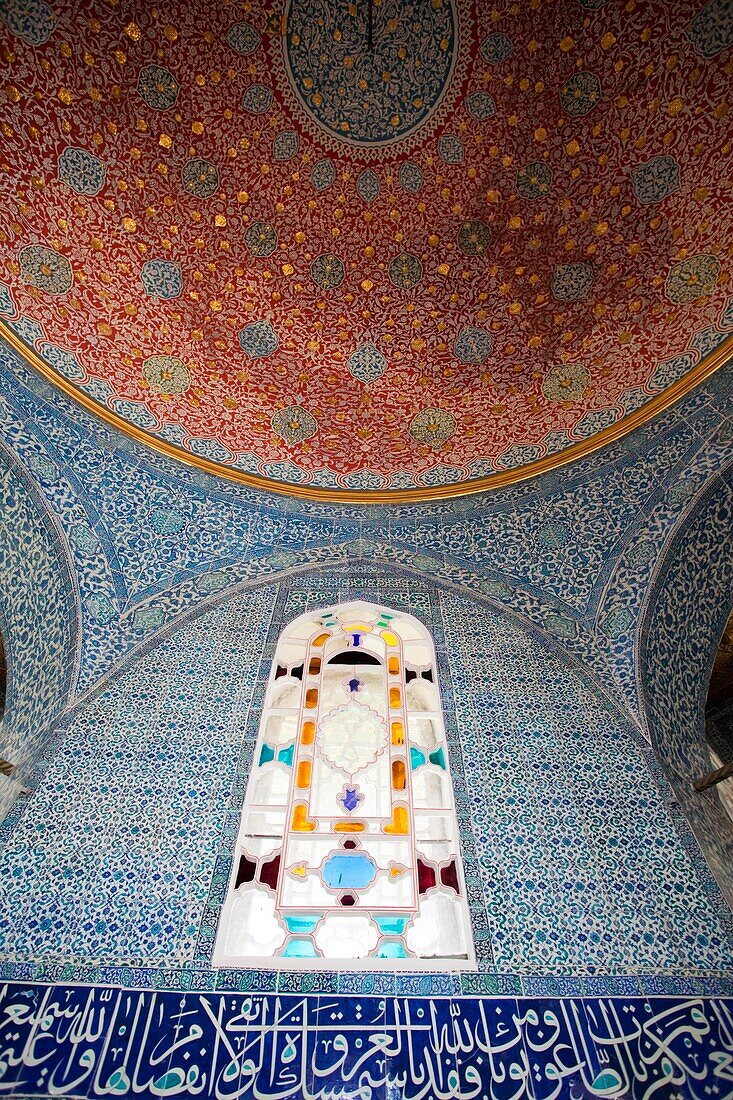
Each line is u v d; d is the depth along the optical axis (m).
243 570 3.68
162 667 3.16
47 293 3.18
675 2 2.85
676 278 3.22
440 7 3.16
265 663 3.22
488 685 3.14
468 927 2.24
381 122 3.36
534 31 3.10
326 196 3.49
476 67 3.23
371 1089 1.83
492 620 3.48
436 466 3.87
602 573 3.44
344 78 3.28
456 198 3.46
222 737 2.85
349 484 3.90
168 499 3.60
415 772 2.84
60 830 2.46
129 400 3.50
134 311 3.42
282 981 2.08
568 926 2.25
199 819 2.53
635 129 3.10
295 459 3.86
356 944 2.29
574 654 3.27
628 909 2.30
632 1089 1.85
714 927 2.25
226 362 3.66
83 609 3.25
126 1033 1.94
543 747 2.86
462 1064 1.90
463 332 3.69
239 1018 1.98
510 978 2.11
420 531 3.83
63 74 2.94
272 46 3.19
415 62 3.26
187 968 2.10
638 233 3.25
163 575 3.52
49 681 2.97
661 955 2.18
